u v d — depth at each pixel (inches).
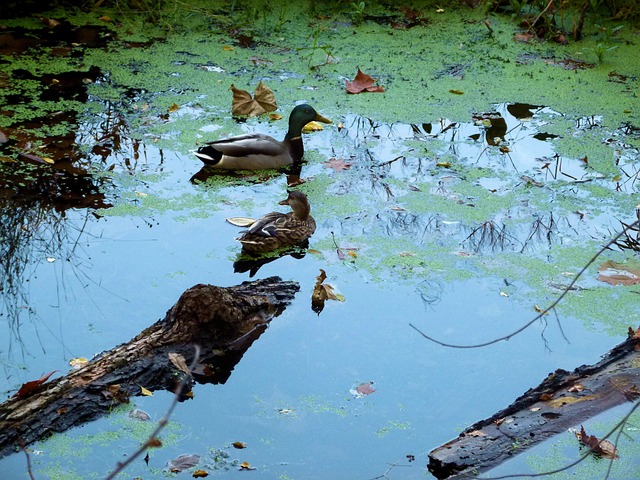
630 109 302.8
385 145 275.9
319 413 167.9
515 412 164.4
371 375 178.7
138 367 172.6
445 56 339.0
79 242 219.9
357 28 360.5
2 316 191.3
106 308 195.6
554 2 368.2
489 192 250.7
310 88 310.7
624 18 370.6
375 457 157.3
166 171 255.9
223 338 184.2
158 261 213.8
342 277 210.4
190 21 356.8
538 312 199.9
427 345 187.9
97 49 328.5
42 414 159.3
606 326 195.9
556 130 287.6
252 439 160.9
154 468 152.7
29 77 303.6
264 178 256.2
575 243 226.5
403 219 235.9
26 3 351.3
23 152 257.8
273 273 211.5
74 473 150.3
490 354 185.8
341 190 249.9
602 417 159.8
